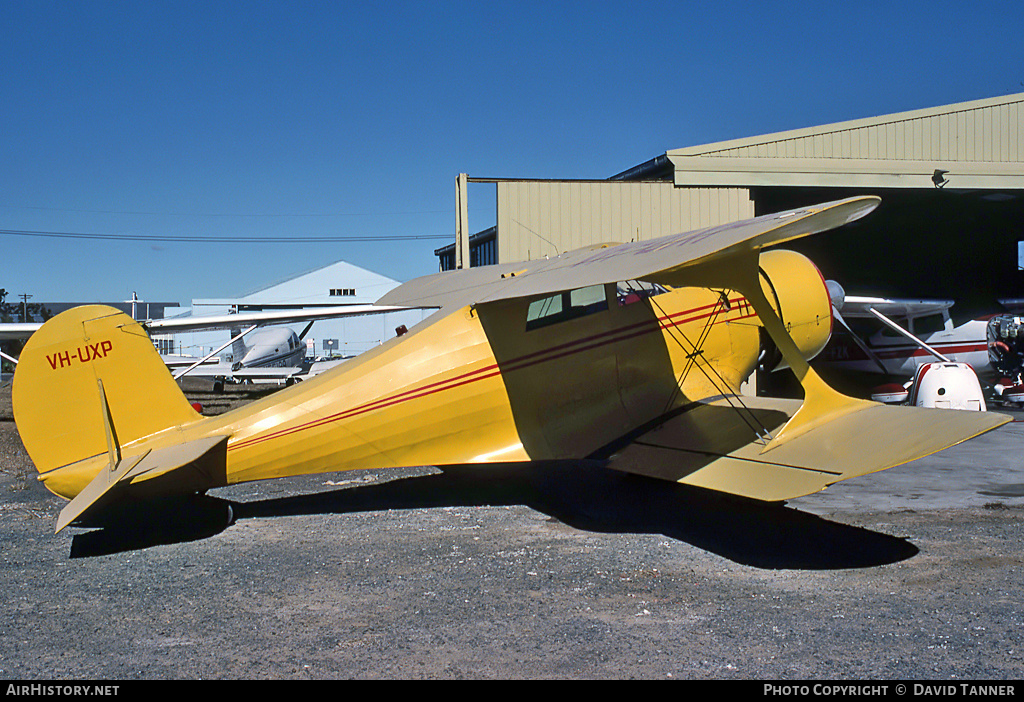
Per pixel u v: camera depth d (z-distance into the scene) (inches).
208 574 193.9
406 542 224.1
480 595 175.3
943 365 464.8
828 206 156.5
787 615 159.3
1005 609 161.2
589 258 243.6
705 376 288.5
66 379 235.8
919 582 179.8
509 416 259.0
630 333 274.2
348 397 246.7
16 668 137.4
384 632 153.3
